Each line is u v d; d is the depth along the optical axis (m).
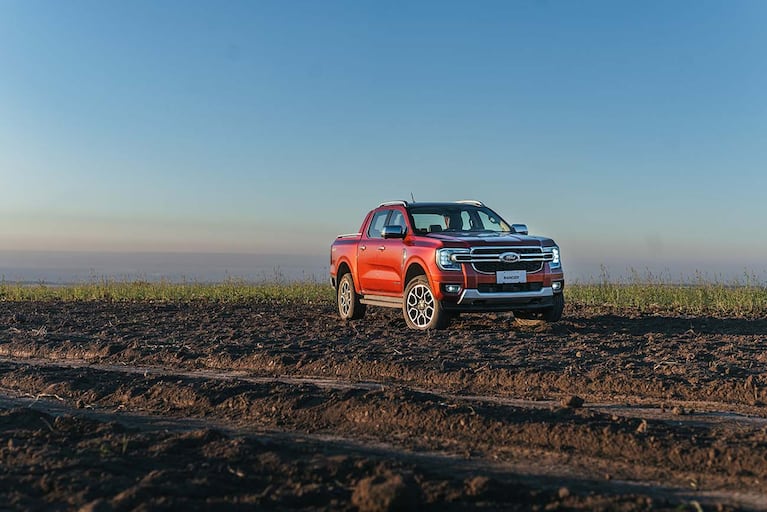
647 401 6.66
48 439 5.11
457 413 5.67
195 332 11.77
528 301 11.38
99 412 6.49
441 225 12.34
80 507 3.83
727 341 10.06
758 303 16.16
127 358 9.45
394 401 5.99
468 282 11.05
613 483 4.41
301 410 6.16
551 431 5.25
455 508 3.83
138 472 4.38
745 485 4.34
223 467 4.45
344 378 8.02
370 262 13.02
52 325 13.08
